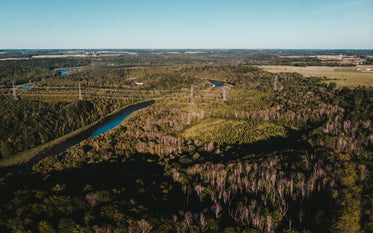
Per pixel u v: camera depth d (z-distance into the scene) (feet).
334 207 238.48
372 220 223.71
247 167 314.14
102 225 220.84
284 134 467.93
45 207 237.25
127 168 348.38
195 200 276.00
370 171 285.43
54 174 326.03
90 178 313.73
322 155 331.77
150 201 266.98
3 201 247.09
